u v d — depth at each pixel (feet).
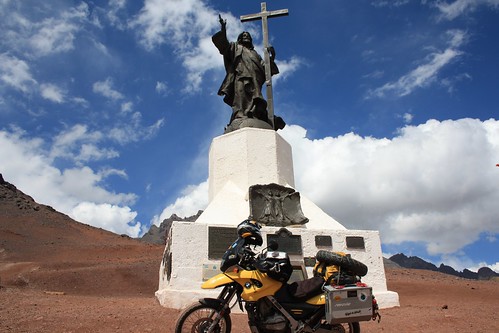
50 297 55.93
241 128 59.47
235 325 32.09
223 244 44.50
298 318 22.00
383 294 46.09
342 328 22.26
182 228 43.93
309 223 51.88
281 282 22.20
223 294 22.81
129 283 113.09
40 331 27.76
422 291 69.72
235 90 63.93
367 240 49.16
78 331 28.12
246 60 64.13
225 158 58.80
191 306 22.61
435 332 30.42
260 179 56.08
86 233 278.67
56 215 309.63
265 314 22.08
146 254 196.34
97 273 121.90
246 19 67.51
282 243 46.14
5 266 139.13
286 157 60.90
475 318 35.63
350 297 21.66
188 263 42.86
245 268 22.59
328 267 23.34
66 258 188.96
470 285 79.20
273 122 62.80
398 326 32.58
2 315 33.32
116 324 30.48
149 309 38.50
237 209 51.72
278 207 49.73
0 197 305.32
